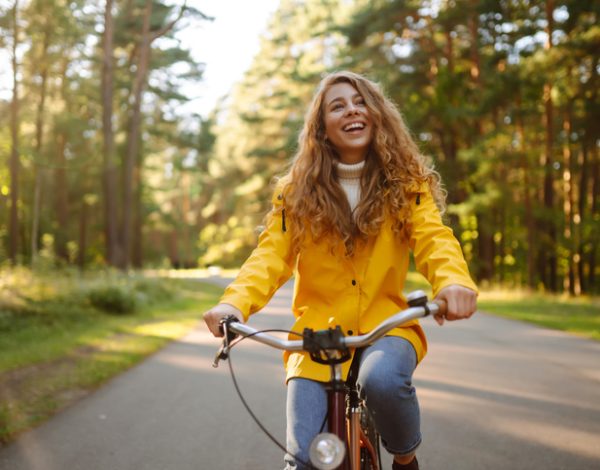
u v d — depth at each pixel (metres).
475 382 7.27
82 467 4.29
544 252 31.53
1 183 24.58
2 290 13.85
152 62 34.53
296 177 2.71
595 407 6.03
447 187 30.64
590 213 33.16
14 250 23.70
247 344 10.59
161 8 29.66
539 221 30.36
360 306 2.53
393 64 32.91
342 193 2.63
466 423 5.47
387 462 4.50
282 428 5.29
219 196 70.06
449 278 2.23
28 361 8.25
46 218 36.97
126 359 8.66
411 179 2.61
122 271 26.08
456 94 29.34
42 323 12.82
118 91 36.53
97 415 5.70
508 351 9.73
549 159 26.56
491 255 33.34
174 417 5.65
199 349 10.00
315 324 2.56
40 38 21.19
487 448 4.74
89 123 32.19
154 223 57.38
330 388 2.29
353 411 2.43
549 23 24.17
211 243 69.75
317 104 2.78
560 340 11.09
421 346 2.52
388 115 2.73
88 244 47.88
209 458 4.50
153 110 42.84
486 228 30.34
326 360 2.12
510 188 27.50
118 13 29.69
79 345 10.07
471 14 28.39
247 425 5.39
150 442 4.88
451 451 4.67
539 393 6.67
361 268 2.57
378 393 2.24
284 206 2.68
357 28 31.34
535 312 17.39
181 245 77.44
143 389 6.88
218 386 7.07
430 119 30.59
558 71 23.72
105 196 26.70
